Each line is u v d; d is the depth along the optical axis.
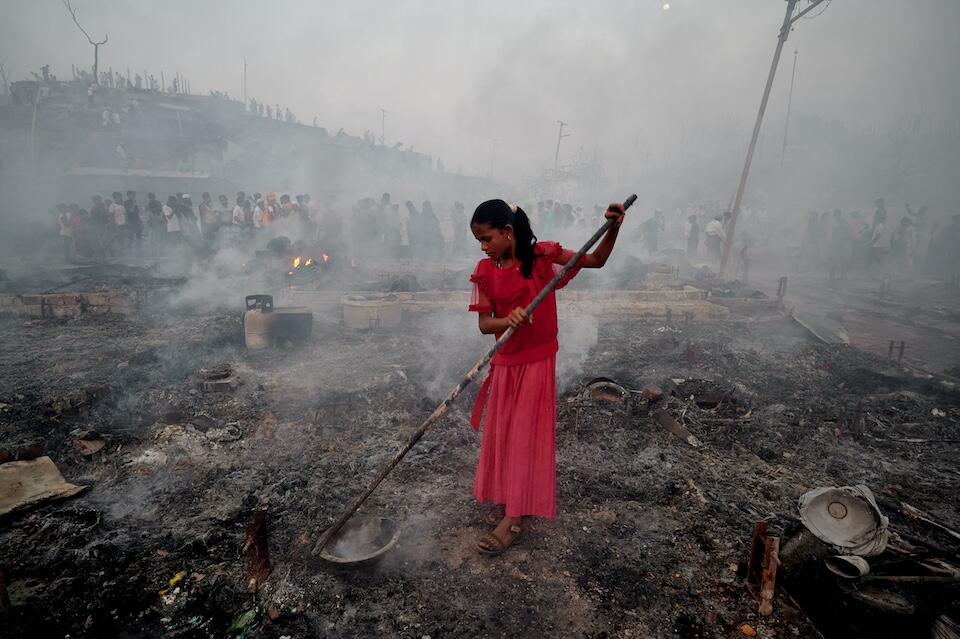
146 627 2.15
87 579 2.37
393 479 3.23
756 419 4.20
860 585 2.23
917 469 3.55
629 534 2.72
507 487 2.55
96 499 3.02
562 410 4.23
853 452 3.75
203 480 3.24
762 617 2.17
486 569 2.46
